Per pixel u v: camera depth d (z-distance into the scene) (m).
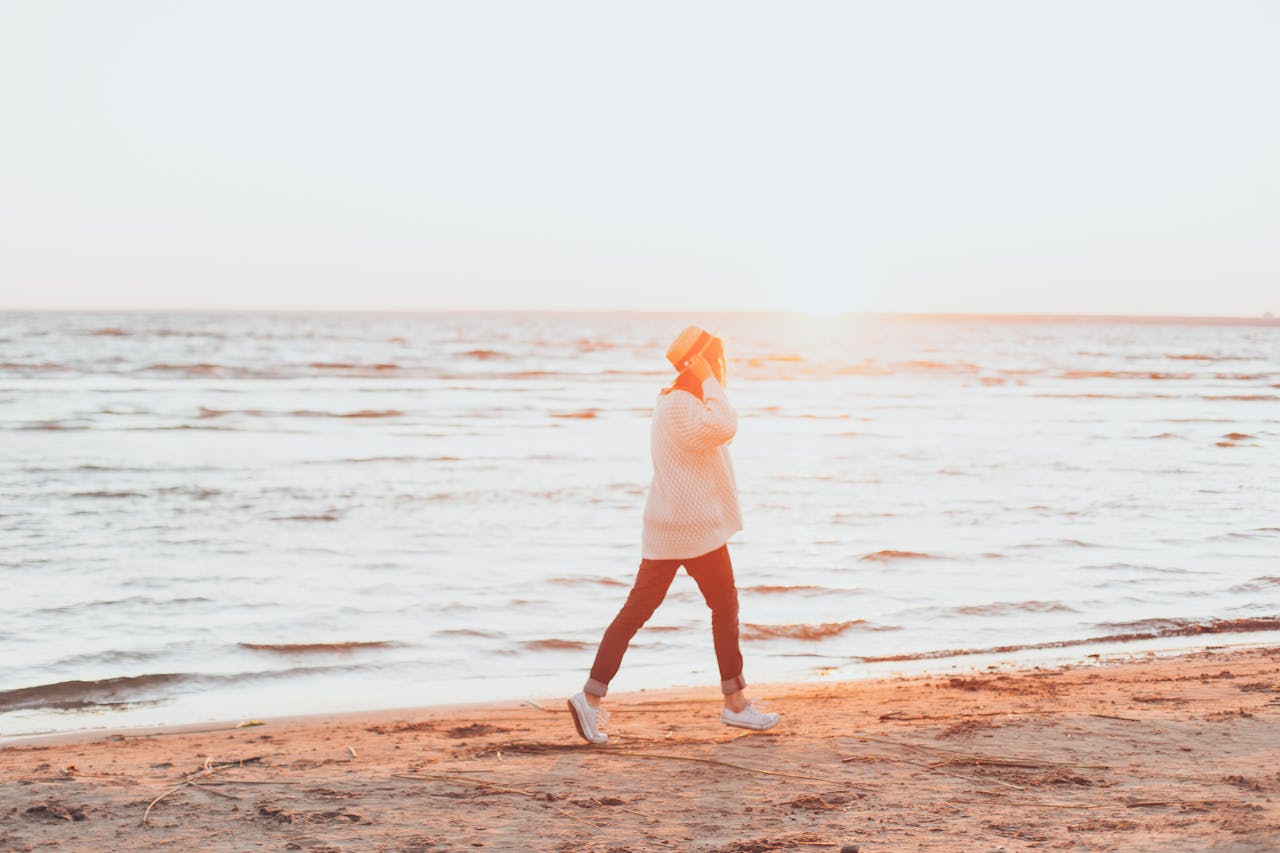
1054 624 9.14
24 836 3.85
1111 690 6.46
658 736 5.46
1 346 73.31
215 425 28.34
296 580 10.52
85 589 10.03
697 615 9.22
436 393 41.72
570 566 11.27
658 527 5.17
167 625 8.80
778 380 54.03
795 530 13.48
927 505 15.53
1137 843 3.55
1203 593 10.24
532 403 37.22
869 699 6.45
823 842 3.72
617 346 102.06
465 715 6.44
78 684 7.13
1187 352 106.50
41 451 22.05
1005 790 4.32
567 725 5.99
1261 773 4.41
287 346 84.19
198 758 5.18
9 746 5.68
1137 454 22.56
